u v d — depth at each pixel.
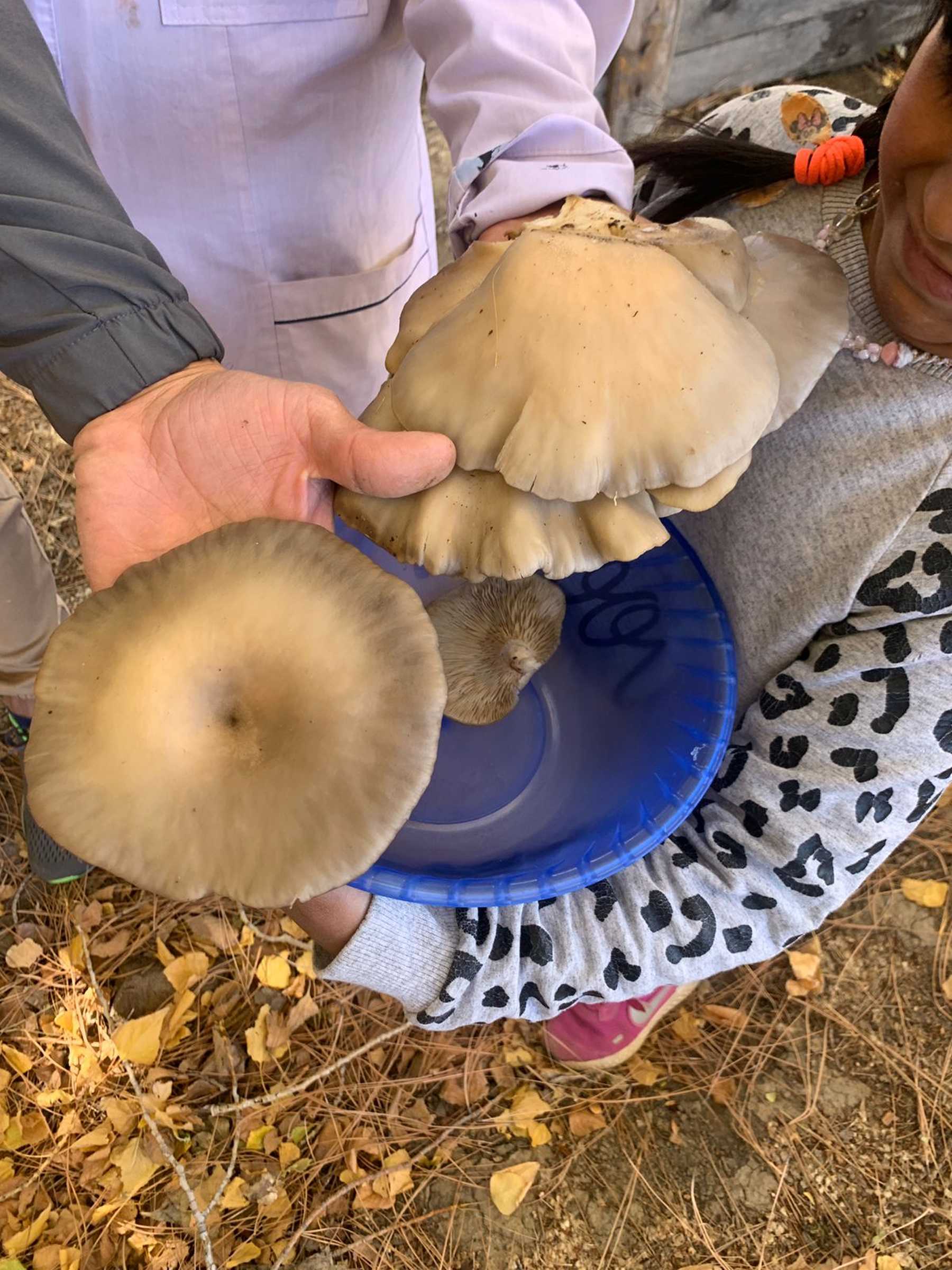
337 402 0.40
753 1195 0.76
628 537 0.36
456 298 0.41
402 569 0.58
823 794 0.46
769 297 0.40
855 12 1.38
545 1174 0.77
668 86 1.39
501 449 0.35
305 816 0.35
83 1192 0.74
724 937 0.48
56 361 0.42
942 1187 0.76
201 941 0.85
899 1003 0.84
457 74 0.50
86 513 0.42
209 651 0.37
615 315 0.35
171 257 0.64
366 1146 0.77
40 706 0.36
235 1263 0.72
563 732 0.56
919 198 0.37
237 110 0.56
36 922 0.85
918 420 0.43
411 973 0.48
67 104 0.42
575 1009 0.74
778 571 0.48
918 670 0.43
